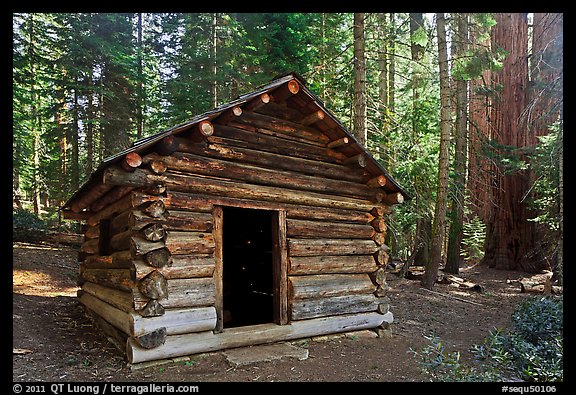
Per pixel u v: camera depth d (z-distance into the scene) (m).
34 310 8.62
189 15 17.11
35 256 13.53
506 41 19.12
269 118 7.17
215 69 16.42
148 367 5.55
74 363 5.69
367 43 17.61
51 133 16.78
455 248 16.50
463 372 6.05
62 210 8.88
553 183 14.57
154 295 5.59
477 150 17.80
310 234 7.50
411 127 16.09
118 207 6.83
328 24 17.52
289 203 7.33
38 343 6.52
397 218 16.53
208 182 6.39
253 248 11.53
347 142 7.61
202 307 6.11
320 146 7.87
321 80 15.66
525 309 8.54
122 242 6.43
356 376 5.78
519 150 18.12
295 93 6.93
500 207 18.53
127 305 5.79
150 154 5.89
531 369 6.14
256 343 6.57
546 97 16.84
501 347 6.97
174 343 5.78
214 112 6.13
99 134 17.58
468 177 18.53
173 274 5.85
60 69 16.20
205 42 17.48
